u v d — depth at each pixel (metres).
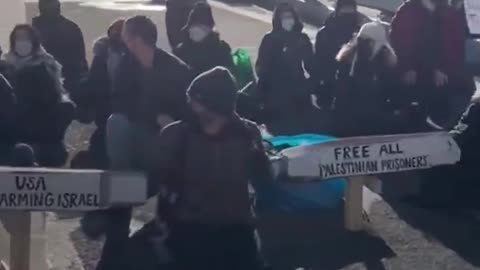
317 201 9.24
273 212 9.20
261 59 12.53
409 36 12.09
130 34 7.95
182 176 6.50
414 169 8.58
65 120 10.30
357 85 11.22
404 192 9.82
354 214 8.89
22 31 10.16
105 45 10.83
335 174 8.29
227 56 11.16
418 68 12.08
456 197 9.62
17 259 7.38
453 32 12.41
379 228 9.05
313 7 22.78
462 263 8.29
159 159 6.56
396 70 11.65
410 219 9.29
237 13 23.39
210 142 6.49
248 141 6.57
